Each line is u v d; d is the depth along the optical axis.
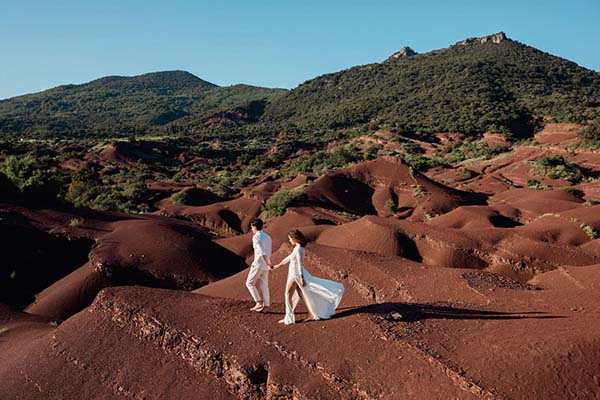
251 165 131.75
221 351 10.49
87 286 25.44
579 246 28.33
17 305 24.89
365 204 65.62
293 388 9.13
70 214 32.44
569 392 7.26
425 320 10.20
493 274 15.76
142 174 97.19
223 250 32.44
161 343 11.52
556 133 118.06
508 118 145.25
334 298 10.57
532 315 10.08
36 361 12.74
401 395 8.15
